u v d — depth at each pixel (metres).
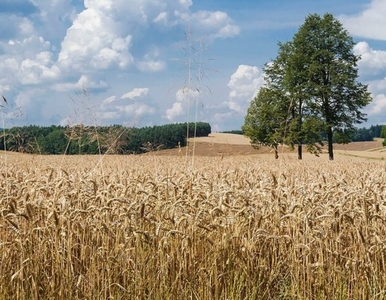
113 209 7.72
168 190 8.60
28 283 6.85
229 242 7.52
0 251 7.04
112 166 19.77
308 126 50.22
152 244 7.25
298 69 54.47
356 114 52.91
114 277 7.14
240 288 7.31
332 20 55.12
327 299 7.65
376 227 8.08
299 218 8.12
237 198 8.31
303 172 16.56
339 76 52.06
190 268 7.34
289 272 8.03
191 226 7.53
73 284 6.98
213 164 20.17
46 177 9.16
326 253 7.85
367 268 7.58
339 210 8.14
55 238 7.00
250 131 52.50
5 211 7.19
